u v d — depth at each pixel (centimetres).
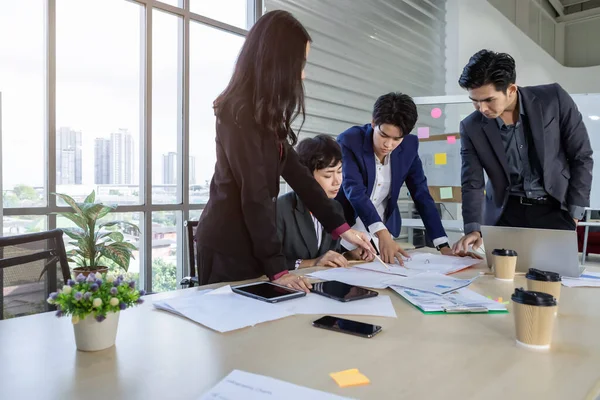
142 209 324
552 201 164
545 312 64
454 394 50
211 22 352
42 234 115
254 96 103
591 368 58
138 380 54
